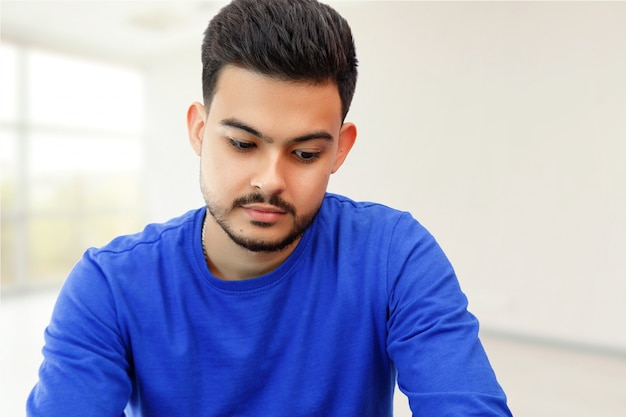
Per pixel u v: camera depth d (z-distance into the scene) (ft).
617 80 10.09
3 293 15.79
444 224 12.52
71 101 17.33
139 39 16.56
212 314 2.18
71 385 1.93
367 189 13.71
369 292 2.29
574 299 10.87
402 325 2.20
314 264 2.29
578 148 10.61
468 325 2.12
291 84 1.69
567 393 8.61
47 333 2.11
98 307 2.11
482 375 1.97
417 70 12.73
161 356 2.15
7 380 8.87
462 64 12.03
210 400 2.15
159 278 2.21
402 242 2.35
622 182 10.14
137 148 19.44
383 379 2.36
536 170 11.16
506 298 11.73
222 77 1.74
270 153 1.76
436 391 1.95
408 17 12.80
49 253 16.98
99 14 14.19
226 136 1.77
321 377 2.21
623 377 9.32
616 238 10.30
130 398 2.22
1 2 13.20
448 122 12.32
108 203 18.70
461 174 12.19
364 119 13.66
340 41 1.78
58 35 15.97
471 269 12.18
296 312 2.23
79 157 17.70
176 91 18.44
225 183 1.81
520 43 11.21
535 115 11.10
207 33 1.83
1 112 15.55
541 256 11.22
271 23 1.69
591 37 10.34
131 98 19.24
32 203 16.39
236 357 2.15
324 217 2.45
